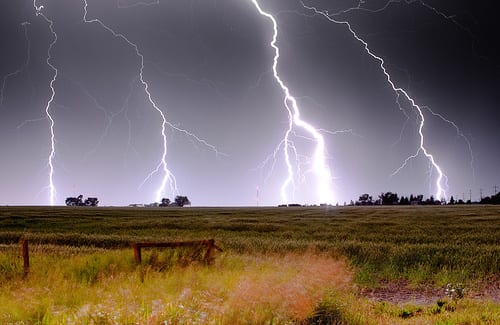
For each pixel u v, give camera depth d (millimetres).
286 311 8180
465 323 8891
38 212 59969
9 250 19781
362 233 32344
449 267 17438
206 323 7461
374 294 14109
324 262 15109
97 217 50062
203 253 15477
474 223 41500
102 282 11805
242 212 63969
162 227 38250
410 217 49875
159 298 9172
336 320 8719
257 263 15102
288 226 38000
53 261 14836
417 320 9391
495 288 14688
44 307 8617
